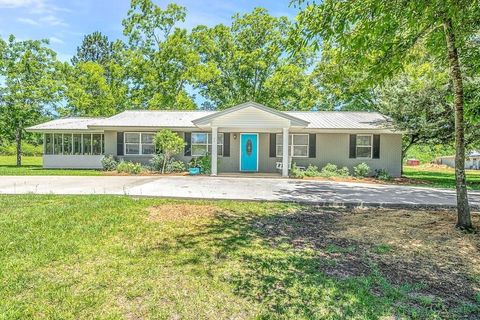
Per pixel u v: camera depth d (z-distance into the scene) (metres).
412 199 8.68
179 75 28.03
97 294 3.13
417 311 2.95
